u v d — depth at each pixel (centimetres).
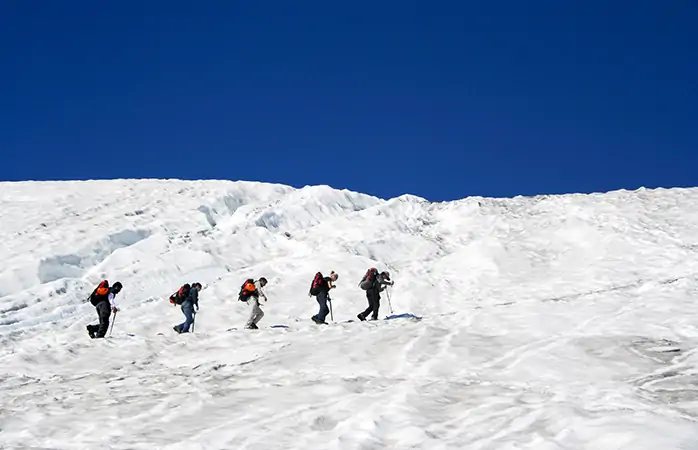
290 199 3625
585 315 1302
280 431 702
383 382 936
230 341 1393
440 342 1178
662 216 3045
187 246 2742
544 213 3331
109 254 2700
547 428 653
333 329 1401
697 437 581
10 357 1310
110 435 718
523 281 2456
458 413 749
